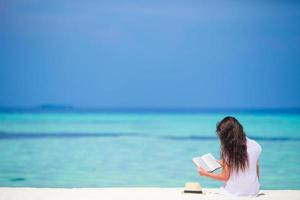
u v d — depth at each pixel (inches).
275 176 612.7
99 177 617.9
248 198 350.6
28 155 840.3
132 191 379.9
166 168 697.6
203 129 1526.8
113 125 1750.7
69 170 674.2
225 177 359.6
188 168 697.0
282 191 382.9
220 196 356.2
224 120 358.9
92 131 1434.5
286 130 1461.6
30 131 1416.1
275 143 1066.1
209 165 360.2
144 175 634.2
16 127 1589.6
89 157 818.8
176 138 1199.6
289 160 769.6
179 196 358.3
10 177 610.9
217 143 1067.9
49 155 842.2
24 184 559.5
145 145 1028.5
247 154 355.3
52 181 583.5
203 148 965.8
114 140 1144.8
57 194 366.6
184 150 931.3
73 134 1316.4
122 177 619.2
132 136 1261.1
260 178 596.7
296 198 353.7
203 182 580.4
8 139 1159.0
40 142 1082.7
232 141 353.1
